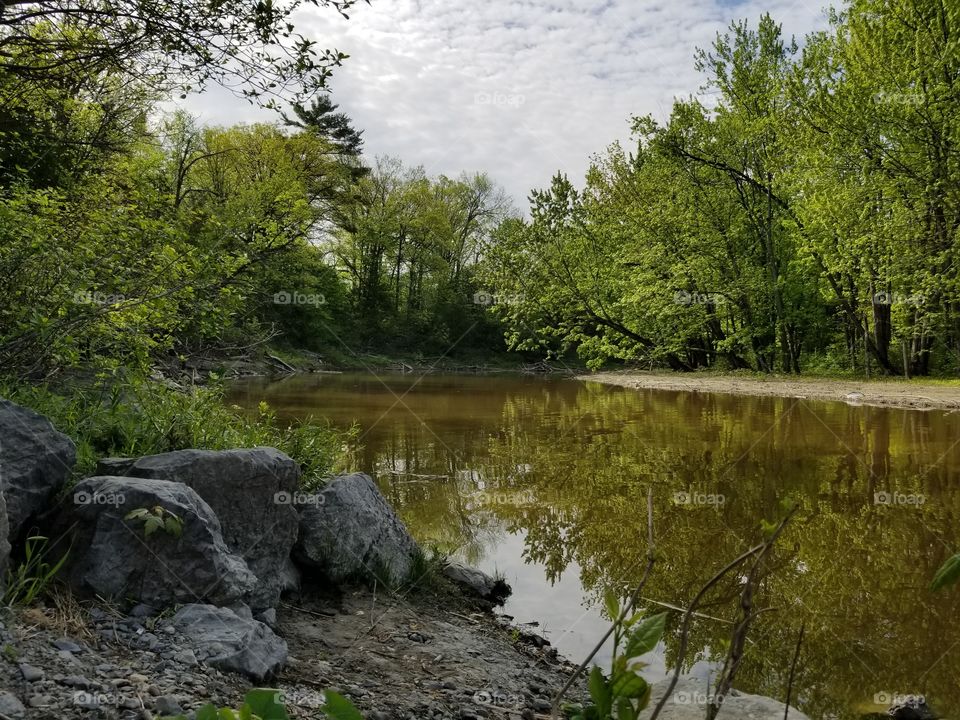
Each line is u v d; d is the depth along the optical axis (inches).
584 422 573.3
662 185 1143.6
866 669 147.3
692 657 155.0
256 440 229.6
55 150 343.6
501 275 1214.9
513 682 150.1
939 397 697.6
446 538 249.3
